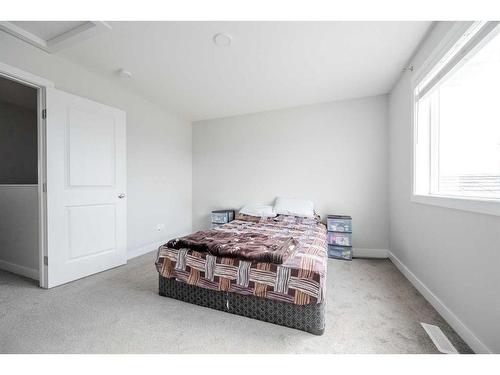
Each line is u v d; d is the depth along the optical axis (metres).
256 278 1.56
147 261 2.85
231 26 1.73
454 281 1.52
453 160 1.78
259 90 2.92
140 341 1.36
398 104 2.65
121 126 2.68
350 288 2.11
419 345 1.33
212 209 4.06
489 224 1.21
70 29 1.81
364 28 1.76
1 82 2.67
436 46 1.71
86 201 2.32
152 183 3.34
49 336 1.39
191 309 1.72
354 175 3.23
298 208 3.21
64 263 2.14
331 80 2.65
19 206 2.34
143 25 1.71
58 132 2.08
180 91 2.95
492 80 1.37
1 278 2.26
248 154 3.80
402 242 2.56
